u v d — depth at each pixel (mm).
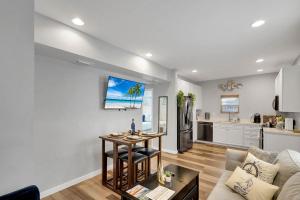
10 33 1157
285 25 2086
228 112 5906
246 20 1973
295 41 2602
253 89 5422
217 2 1633
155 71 3902
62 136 2631
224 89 6004
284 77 3203
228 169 2293
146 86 5148
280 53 3182
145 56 3387
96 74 3172
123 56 2979
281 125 3795
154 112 5000
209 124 5805
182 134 4703
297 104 3086
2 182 1109
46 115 2436
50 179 2475
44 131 2414
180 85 4941
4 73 1130
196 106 6012
